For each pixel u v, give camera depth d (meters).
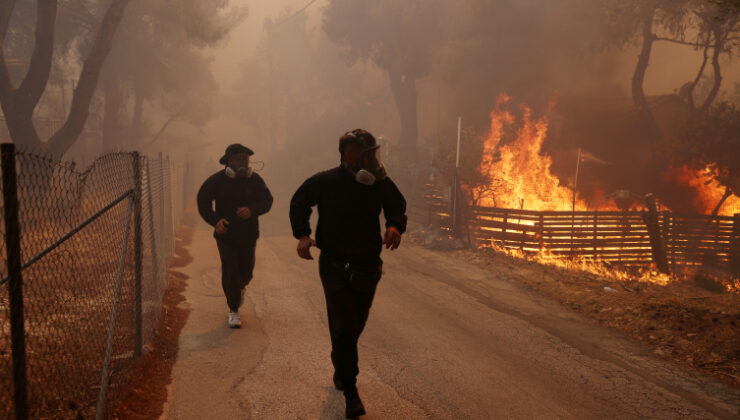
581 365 4.70
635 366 4.76
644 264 13.93
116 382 3.35
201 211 5.18
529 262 10.16
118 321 3.64
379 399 3.71
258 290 7.12
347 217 3.33
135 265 3.96
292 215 3.42
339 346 3.32
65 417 2.85
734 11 7.32
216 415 3.36
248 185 5.29
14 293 2.01
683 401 4.01
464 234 12.56
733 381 4.46
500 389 4.04
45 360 3.46
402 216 3.51
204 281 7.72
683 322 5.79
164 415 3.33
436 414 3.52
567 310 6.72
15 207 2.00
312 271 8.67
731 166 17.95
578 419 3.58
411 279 8.24
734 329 5.41
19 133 14.79
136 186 3.92
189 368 4.15
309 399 3.64
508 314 6.38
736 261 14.84
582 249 13.38
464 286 7.90
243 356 4.47
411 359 4.61
